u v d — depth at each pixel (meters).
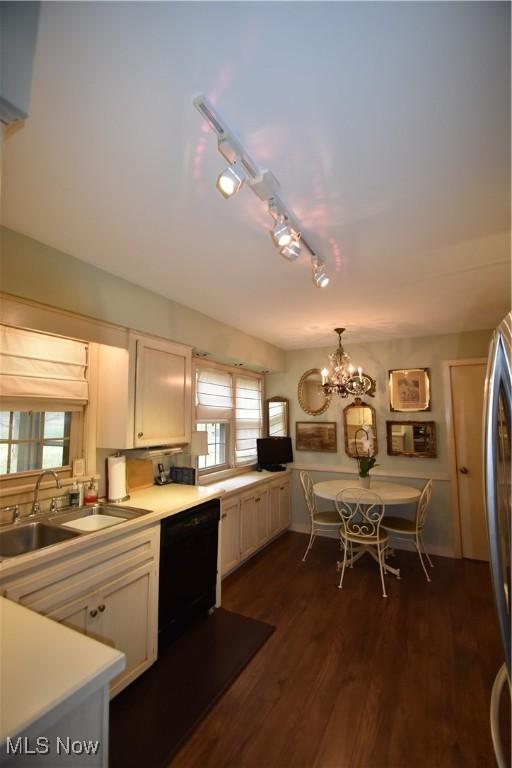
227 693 1.89
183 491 2.78
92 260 2.10
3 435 2.09
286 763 1.51
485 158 1.29
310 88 1.01
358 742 1.61
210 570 2.66
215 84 1.00
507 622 0.87
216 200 1.53
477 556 3.71
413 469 4.06
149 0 0.79
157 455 2.69
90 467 2.47
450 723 1.70
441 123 1.13
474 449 3.80
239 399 4.33
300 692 1.90
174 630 2.30
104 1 0.79
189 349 2.98
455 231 1.79
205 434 3.28
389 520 3.60
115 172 1.35
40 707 0.74
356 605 2.79
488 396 0.93
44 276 1.92
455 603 2.82
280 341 4.28
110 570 1.85
